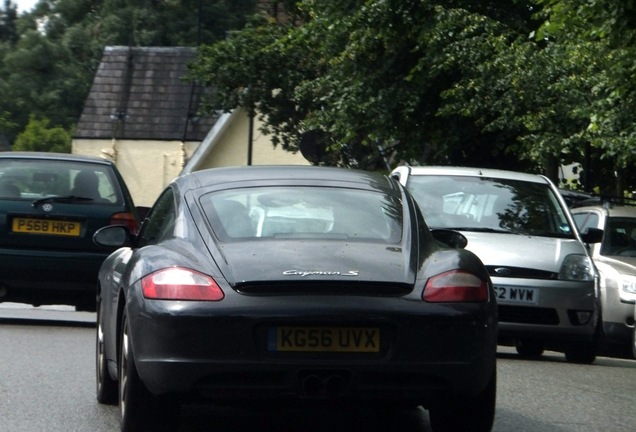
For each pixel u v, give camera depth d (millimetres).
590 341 22469
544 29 26234
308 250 12062
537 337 22094
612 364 24391
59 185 25375
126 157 95812
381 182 13938
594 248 29312
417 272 11977
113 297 14086
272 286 11578
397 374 11562
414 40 39750
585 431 14383
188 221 12773
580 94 34250
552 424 14789
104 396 15195
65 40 129250
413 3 39188
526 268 22047
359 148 52562
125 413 12312
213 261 11945
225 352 11453
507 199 24391
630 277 27734
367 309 11492
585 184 37781
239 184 13438
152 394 12141
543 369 20922
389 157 50594
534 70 35312
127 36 125250
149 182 95625
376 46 40531
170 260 12016
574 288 22062
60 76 127500
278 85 58344
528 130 36688
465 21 37625
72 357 19750
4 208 24875
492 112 36625
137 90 97625
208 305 11516
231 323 11453
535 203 24391
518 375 19719
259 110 59531
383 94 40531
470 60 37000
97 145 95938
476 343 11773
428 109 40750
